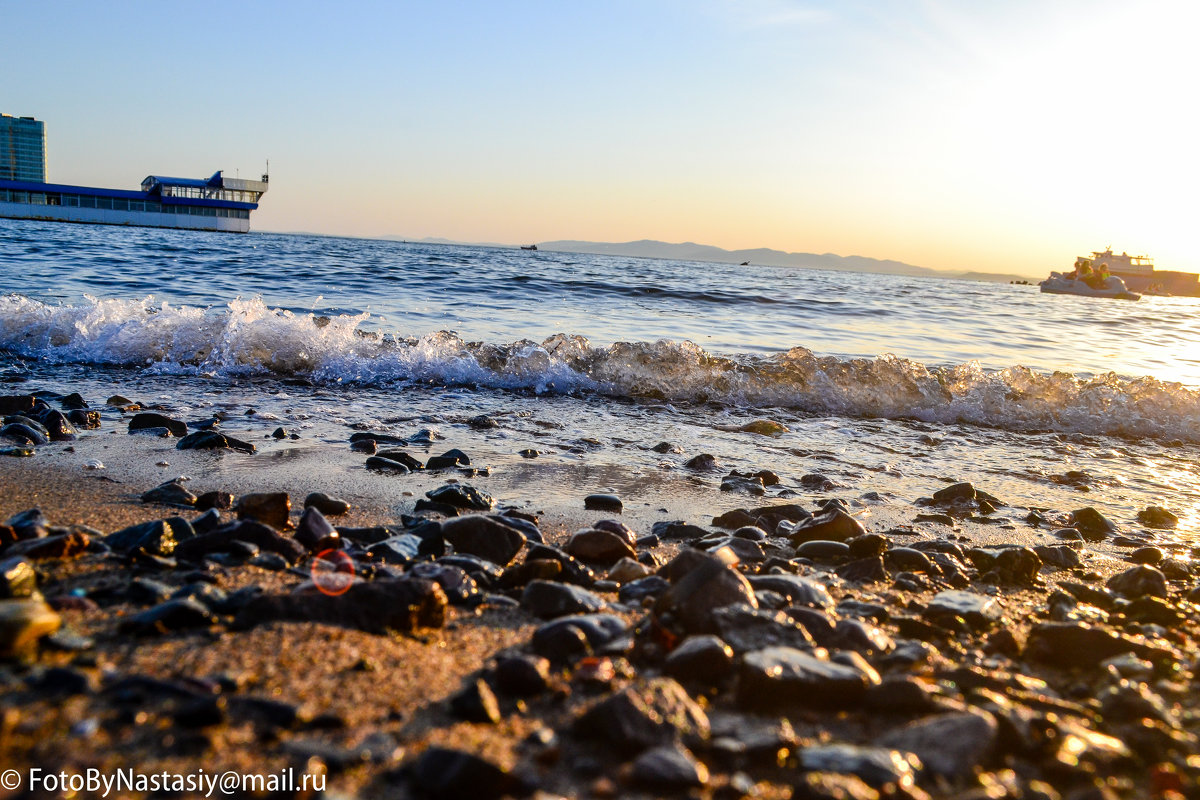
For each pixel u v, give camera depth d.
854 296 23.16
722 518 3.45
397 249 44.69
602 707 1.50
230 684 1.54
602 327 11.63
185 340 6.98
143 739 1.33
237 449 4.18
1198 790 1.42
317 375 6.66
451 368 6.86
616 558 2.82
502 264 28.94
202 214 96.00
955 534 3.51
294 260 21.98
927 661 1.97
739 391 6.89
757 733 1.53
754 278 35.09
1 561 2.17
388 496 3.53
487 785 1.28
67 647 1.62
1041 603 2.63
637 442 5.09
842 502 3.90
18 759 1.23
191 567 2.32
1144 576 2.78
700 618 1.98
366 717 1.50
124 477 3.51
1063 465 5.28
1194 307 39.25
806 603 2.29
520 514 3.32
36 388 5.64
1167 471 5.30
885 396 6.90
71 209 90.56
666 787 1.32
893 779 1.34
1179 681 1.91
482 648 1.92
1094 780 1.42
